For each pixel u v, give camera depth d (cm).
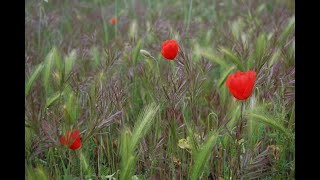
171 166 161
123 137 140
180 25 232
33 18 262
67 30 297
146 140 162
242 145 159
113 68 200
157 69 182
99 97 160
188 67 162
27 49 231
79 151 156
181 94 157
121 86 174
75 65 204
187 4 307
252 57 182
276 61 177
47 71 181
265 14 280
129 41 210
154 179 155
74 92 171
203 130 162
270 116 151
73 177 158
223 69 185
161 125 166
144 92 188
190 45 218
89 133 149
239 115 156
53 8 321
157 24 229
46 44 248
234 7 316
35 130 149
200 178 153
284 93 165
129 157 140
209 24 262
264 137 167
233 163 151
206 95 186
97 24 289
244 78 139
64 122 153
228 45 219
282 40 195
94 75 189
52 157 162
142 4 334
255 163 146
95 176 155
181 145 158
